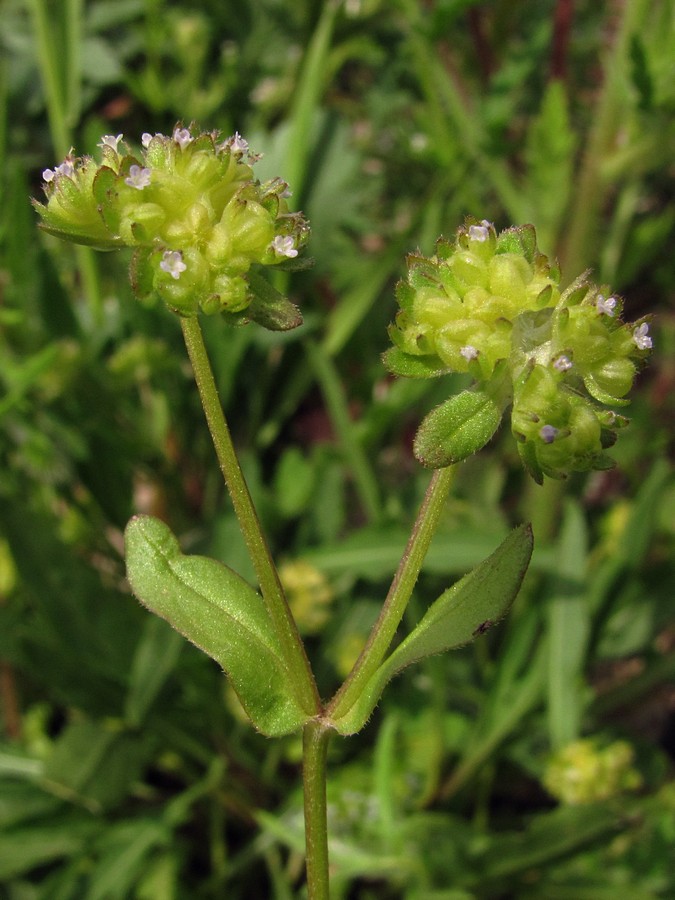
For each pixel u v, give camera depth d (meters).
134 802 0.14
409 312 0.07
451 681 0.15
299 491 0.16
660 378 0.18
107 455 0.15
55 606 0.13
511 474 0.18
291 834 0.12
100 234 0.07
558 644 0.13
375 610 0.15
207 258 0.07
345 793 0.13
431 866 0.13
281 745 0.14
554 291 0.07
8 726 0.14
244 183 0.07
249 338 0.16
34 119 0.19
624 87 0.13
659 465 0.14
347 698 0.07
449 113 0.19
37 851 0.13
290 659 0.07
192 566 0.08
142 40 0.20
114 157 0.07
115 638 0.13
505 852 0.12
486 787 0.14
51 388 0.15
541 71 0.20
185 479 0.17
